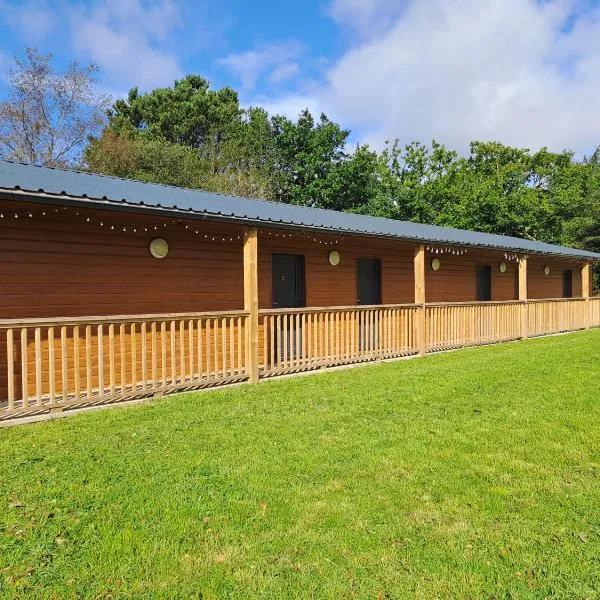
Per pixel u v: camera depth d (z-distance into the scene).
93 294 7.30
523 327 13.47
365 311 9.46
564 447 4.55
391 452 4.44
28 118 26.09
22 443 4.65
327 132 35.28
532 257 15.64
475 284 15.02
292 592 2.51
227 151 33.28
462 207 30.50
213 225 7.88
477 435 4.91
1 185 5.03
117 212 6.24
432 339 10.80
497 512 3.32
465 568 2.71
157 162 28.17
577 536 3.02
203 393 6.76
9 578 2.60
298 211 10.62
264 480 3.82
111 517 3.23
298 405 6.12
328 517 3.26
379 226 10.97
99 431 5.03
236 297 9.15
